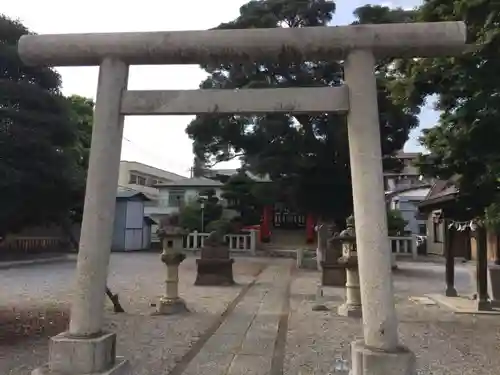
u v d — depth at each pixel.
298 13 18.95
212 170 37.03
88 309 4.65
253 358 6.49
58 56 5.03
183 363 6.23
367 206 4.51
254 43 4.84
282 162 18.56
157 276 16.62
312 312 10.05
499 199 7.71
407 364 4.17
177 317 9.42
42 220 7.96
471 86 6.57
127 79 5.12
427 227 29.11
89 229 4.73
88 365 4.43
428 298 12.24
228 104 4.86
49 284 14.23
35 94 7.37
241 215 31.45
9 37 7.55
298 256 20.75
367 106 4.69
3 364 5.98
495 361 6.42
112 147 4.89
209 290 13.47
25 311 9.74
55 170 7.32
